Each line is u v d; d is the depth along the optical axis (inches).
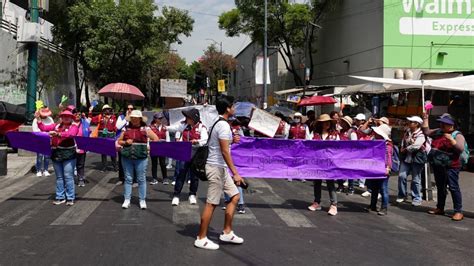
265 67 1323.8
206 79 2532.0
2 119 701.3
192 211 341.1
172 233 278.8
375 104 861.2
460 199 350.6
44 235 270.4
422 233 306.5
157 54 1359.5
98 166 587.8
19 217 315.0
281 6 1502.2
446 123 349.1
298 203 392.5
